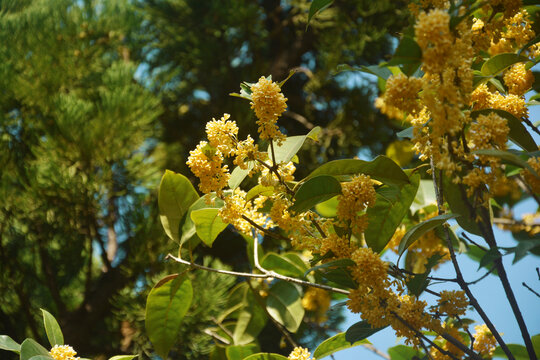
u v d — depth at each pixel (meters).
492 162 0.49
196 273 1.56
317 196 0.57
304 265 0.98
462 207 0.65
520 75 0.60
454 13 0.49
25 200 1.70
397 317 0.52
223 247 2.23
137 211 1.69
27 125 1.89
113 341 1.79
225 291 1.56
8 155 1.80
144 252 1.58
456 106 0.47
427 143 0.51
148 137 2.30
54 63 2.03
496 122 0.50
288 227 0.60
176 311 0.71
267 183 0.58
